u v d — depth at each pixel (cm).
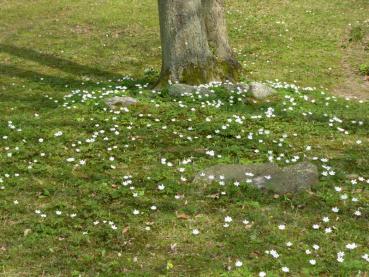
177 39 1330
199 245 605
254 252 584
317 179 766
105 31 2169
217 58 1459
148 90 1280
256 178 758
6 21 2336
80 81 1551
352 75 1647
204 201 712
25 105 1254
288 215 672
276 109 1144
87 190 749
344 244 600
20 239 615
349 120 1113
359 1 2597
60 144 926
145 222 659
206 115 1092
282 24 2217
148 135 976
